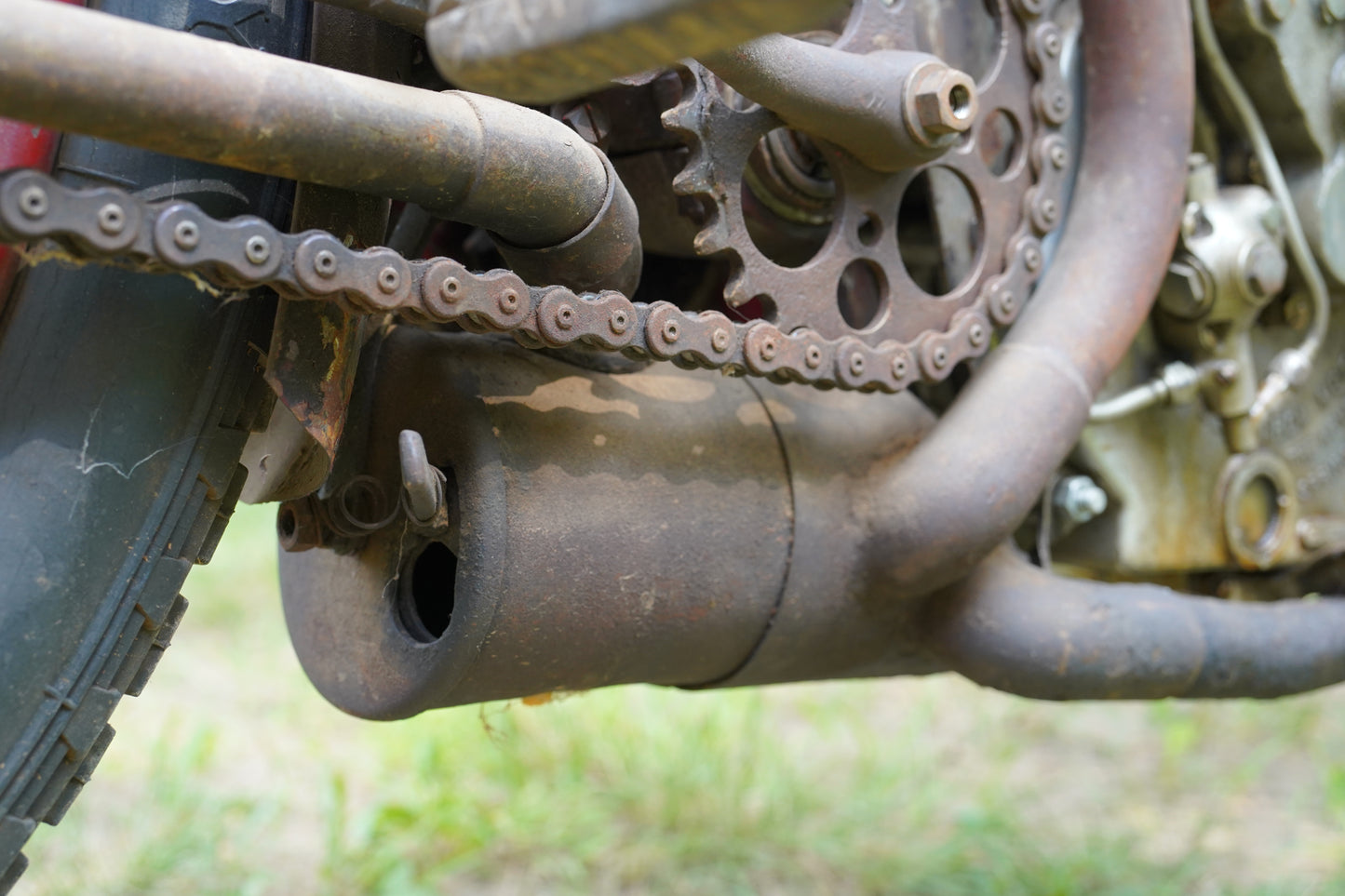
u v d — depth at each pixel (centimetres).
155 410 107
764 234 153
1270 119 184
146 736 329
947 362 143
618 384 138
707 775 294
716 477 138
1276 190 179
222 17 109
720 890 260
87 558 105
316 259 98
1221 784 321
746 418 144
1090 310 153
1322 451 195
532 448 127
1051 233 160
